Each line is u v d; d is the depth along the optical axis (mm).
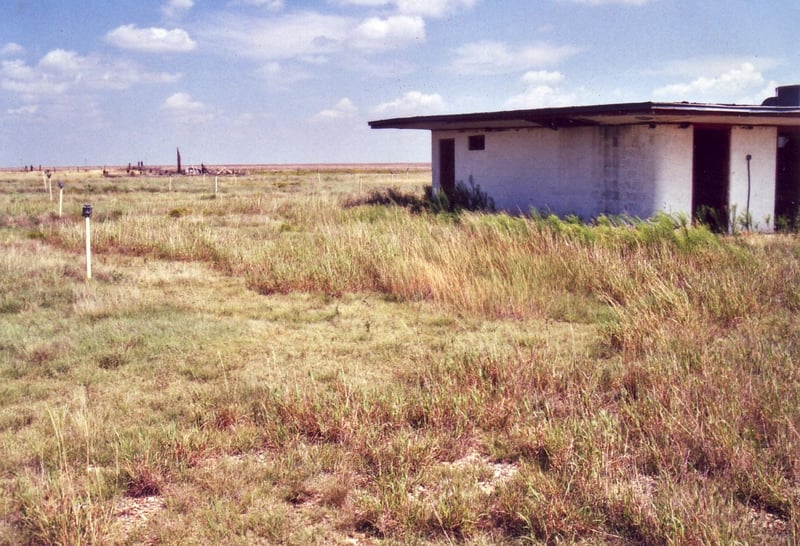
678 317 8219
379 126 21172
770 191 17094
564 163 17797
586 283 10672
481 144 20391
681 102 13789
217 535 4055
